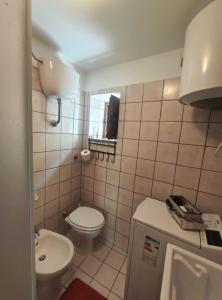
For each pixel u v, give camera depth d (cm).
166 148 144
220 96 87
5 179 32
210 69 77
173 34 118
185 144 135
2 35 29
